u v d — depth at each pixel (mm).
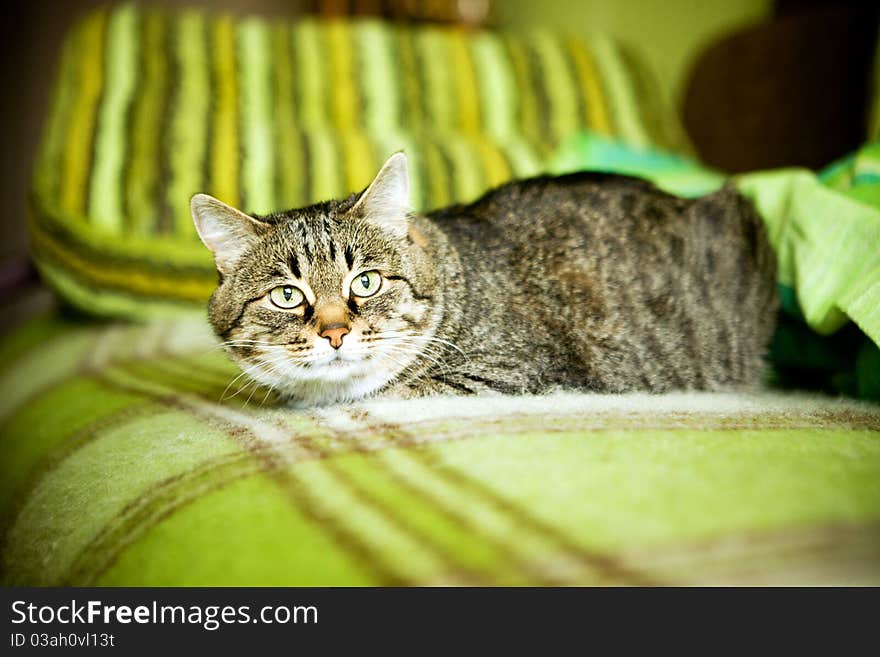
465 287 1198
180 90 2088
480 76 2320
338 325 1096
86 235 1800
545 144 2244
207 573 612
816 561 513
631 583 501
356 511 643
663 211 1308
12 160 3143
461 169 2010
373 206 1170
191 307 1883
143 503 783
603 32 2891
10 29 3074
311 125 2152
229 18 2295
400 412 958
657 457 706
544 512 596
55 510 924
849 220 1105
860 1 2037
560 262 1238
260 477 755
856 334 1160
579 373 1201
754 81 2297
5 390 1778
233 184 1903
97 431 1133
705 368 1279
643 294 1248
